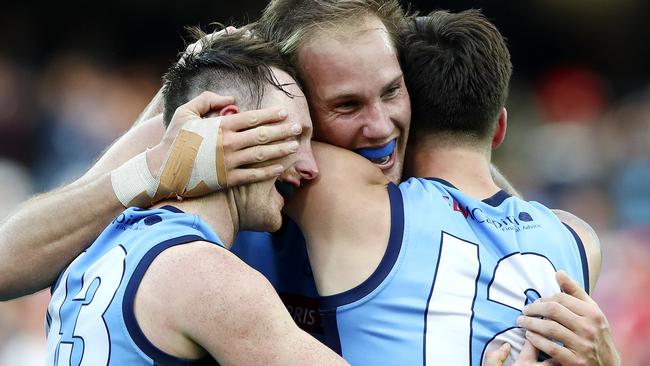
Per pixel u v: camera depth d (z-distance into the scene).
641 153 40.44
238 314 8.55
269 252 10.93
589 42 51.62
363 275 9.52
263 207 9.69
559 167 40.41
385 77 10.04
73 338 9.06
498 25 50.19
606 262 28.73
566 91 48.72
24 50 44.75
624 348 24.70
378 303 9.48
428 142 10.75
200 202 9.45
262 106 9.62
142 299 8.74
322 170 9.99
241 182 9.38
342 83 9.98
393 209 9.77
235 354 8.54
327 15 10.06
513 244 9.91
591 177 39.25
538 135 43.62
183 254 8.80
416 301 9.45
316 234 9.83
